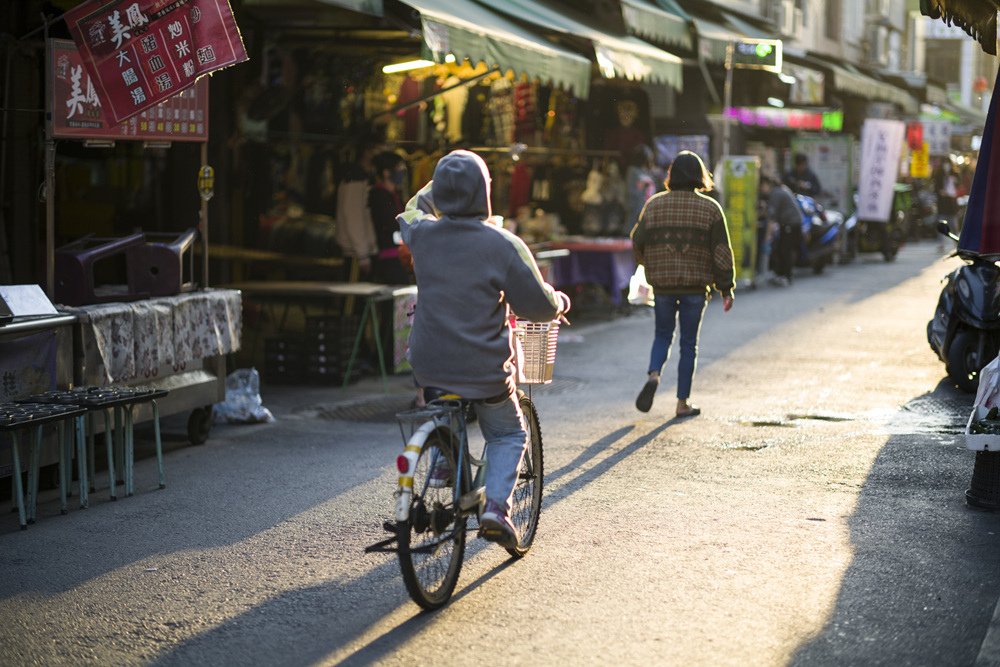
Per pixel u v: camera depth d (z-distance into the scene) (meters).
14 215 9.87
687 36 21.56
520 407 6.16
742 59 21.88
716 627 5.18
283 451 8.95
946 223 11.34
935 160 43.34
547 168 18.94
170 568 6.10
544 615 5.35
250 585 5.83
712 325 16.58
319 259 14.42
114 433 8.66
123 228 13.30
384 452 8.91
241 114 14.38
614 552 6.27
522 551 6.17
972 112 56.78
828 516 6.97
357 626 5.25
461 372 5.51
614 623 5.23
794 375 12.33
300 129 15.26
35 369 7.57
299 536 6.66
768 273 24.89
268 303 14.30
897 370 12.61
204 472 8.26
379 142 15.01
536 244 16.33
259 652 4.97
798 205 24.41
